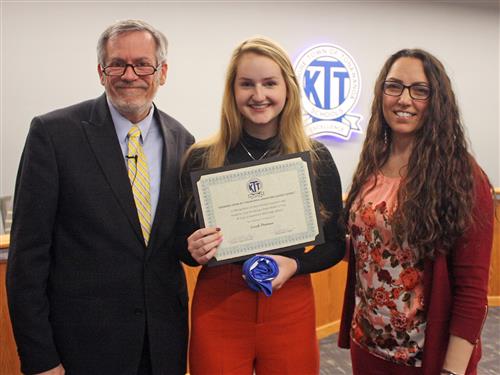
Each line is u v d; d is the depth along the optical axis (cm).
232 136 151
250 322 146
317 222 145
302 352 150
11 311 141
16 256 138
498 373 291
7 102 405
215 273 149
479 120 572
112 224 142
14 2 398
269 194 143
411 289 139
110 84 144
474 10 551
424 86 139
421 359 139
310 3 489
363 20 510
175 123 165
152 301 148
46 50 411
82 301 142
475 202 133
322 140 502
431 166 137
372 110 155
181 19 447
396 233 138
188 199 150
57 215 144
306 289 153
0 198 356
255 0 470
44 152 139
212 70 462
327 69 496
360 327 153
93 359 144
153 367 148
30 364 139
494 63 568
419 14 530
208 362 147
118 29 144
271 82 143
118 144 147
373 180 151
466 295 133
